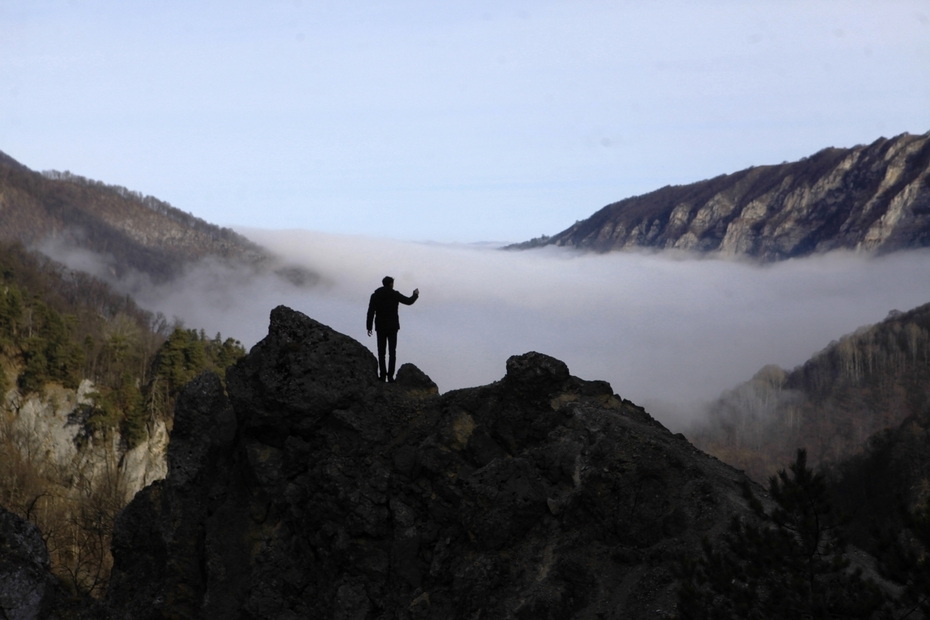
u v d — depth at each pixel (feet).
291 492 42.14
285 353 45.16
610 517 35.37
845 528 31.42
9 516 39.78
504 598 33.71
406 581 38.04
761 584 30.42
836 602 28.68
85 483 204.03
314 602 39.65
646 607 31.17
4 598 37.19
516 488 37.22
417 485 40.86
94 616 40.09
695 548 32.89
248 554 42.11
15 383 367.86
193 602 42.50
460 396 44.62
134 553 45.68
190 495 44.88
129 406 374.43
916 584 28.48
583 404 41.73
